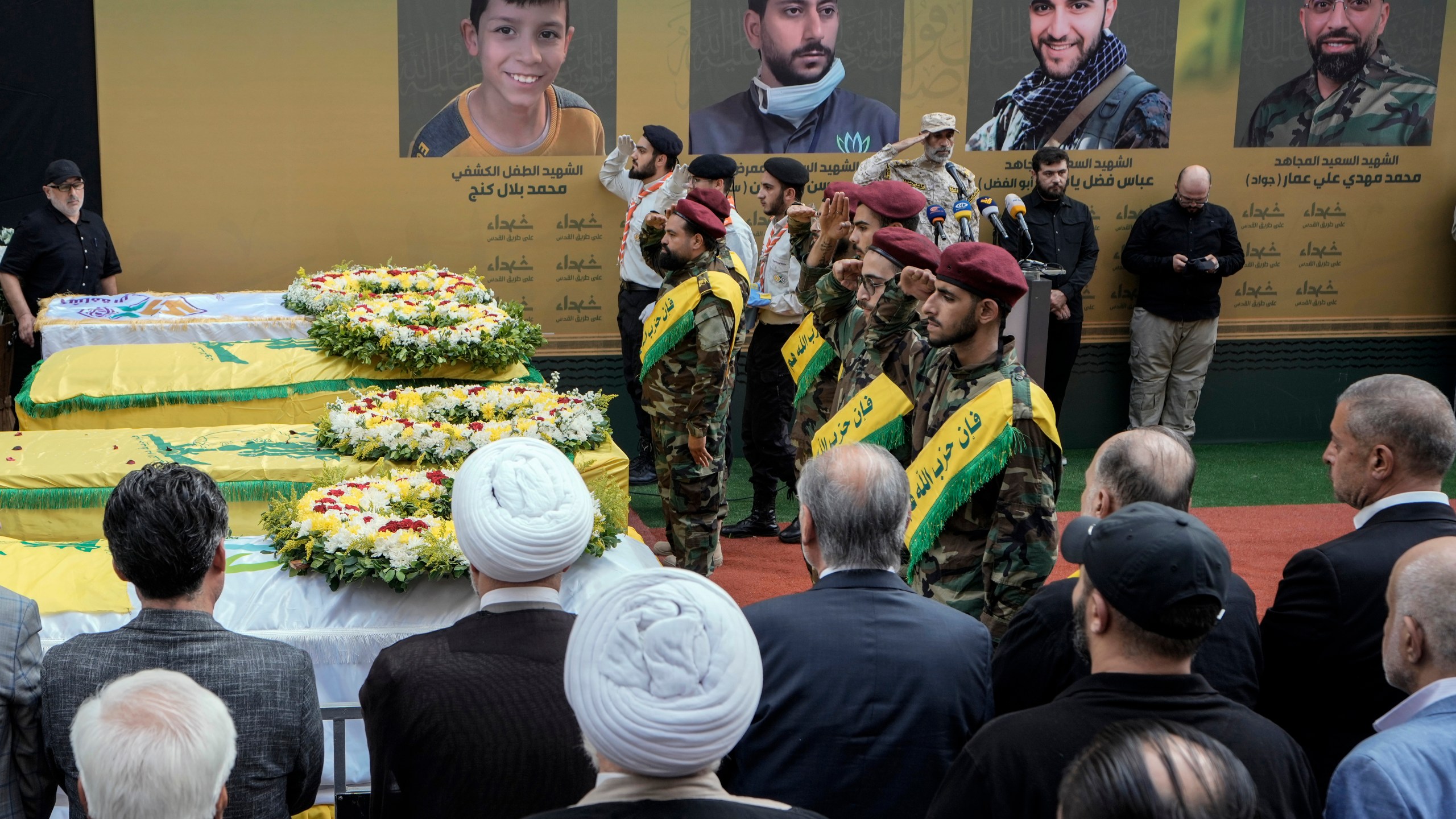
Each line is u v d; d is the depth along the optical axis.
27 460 4.51
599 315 8.11
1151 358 8.42
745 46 7.88
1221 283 8.57
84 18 7.30
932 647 2.26
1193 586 1.82
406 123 7.70
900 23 7.97
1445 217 8.81
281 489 4.49
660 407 5.60
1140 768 1.28
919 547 3.35
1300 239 8.70
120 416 5.57
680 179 7.14
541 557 2.29
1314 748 2.66
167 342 6.36
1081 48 8.19
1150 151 8.39
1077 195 8.40
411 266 7.86
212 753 1.66
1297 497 7.58
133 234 7.58
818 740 2.22
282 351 6.03
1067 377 8.20
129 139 7.47
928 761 2.22
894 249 4.00
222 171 7.59
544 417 4.84
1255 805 1.31
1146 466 2.56
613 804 1.49
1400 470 2.66
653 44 7.80
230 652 2.32
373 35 7.57
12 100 7.29
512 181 7.86
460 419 5.00
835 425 4.16
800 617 2.29
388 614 3.48
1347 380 8.96
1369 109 8.59
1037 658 2.49
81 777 1.64
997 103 8.18
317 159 7.67
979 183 8.27
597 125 7.86
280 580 3.53
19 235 7.07
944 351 3.67
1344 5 8.39
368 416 4.75
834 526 2.35
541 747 2.14
